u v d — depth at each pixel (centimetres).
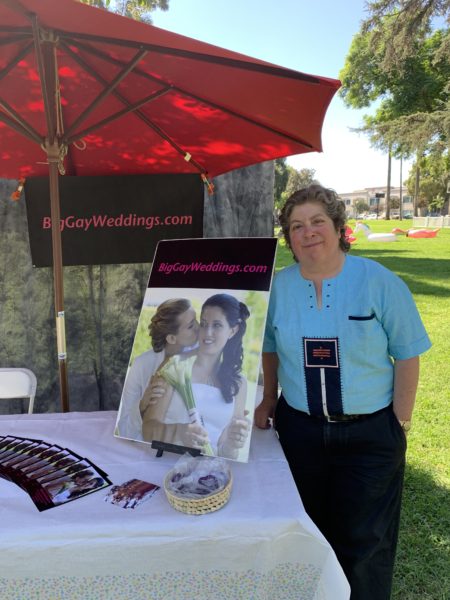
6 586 104
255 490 120
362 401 145
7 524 106
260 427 162
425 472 277
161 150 221
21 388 228
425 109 1764
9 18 115
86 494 119
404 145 1520
